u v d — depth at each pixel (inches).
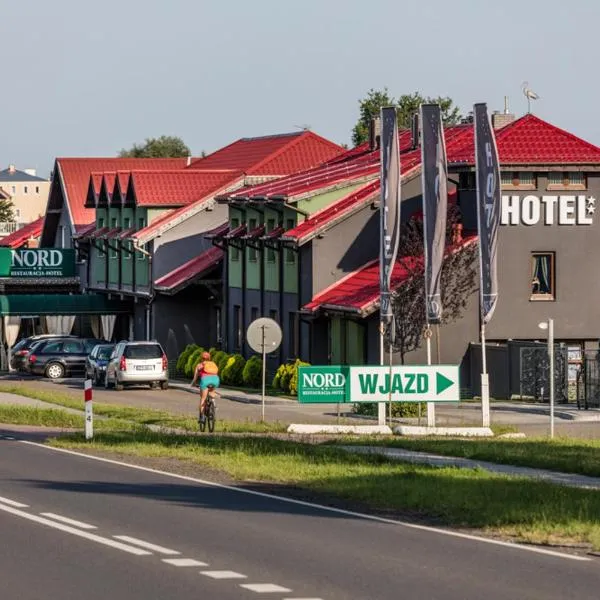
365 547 1354.6
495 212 3102.9
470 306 4490.7
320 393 3016.7
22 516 1563.7
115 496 1788.9
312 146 6850.4
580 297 4581.7
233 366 5196.9
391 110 3218.5
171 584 1121.4
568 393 4274.1
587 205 4576.8
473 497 1708.9
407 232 4638.3
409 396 3061.0
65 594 1072.8
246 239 5354.3
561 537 1429.6
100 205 6934.1
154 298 6117.1
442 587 1128.2
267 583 1132.5
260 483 1983.3
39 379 5925.2
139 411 3722.9
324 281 4783.5
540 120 4655.5
